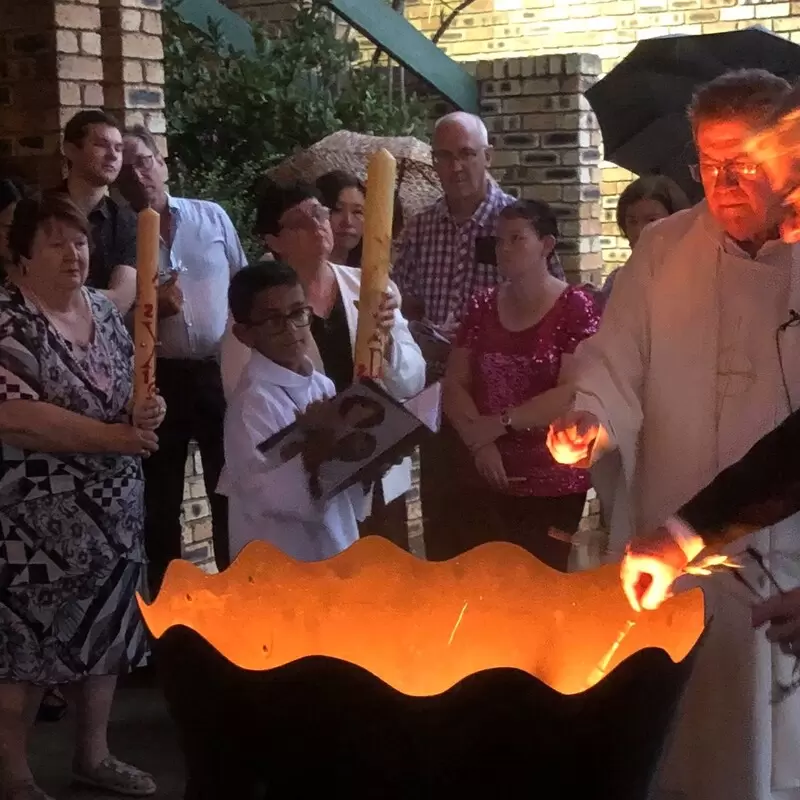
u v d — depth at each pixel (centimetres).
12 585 277
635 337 211
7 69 393
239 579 160
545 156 564
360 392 223
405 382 288
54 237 271
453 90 575
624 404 207
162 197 369
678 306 206
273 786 130
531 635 162
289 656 161
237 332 271
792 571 197
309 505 254
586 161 563
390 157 216
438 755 122
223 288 380
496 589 163
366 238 216
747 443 201
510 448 316
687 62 382
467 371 325
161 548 388
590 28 729
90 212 356
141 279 234
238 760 130
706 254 205
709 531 159
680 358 206
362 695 120
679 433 206
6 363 269
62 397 274
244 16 637
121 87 404
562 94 558
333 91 554
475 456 317
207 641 125
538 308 316
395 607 164
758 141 182
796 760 199
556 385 312
